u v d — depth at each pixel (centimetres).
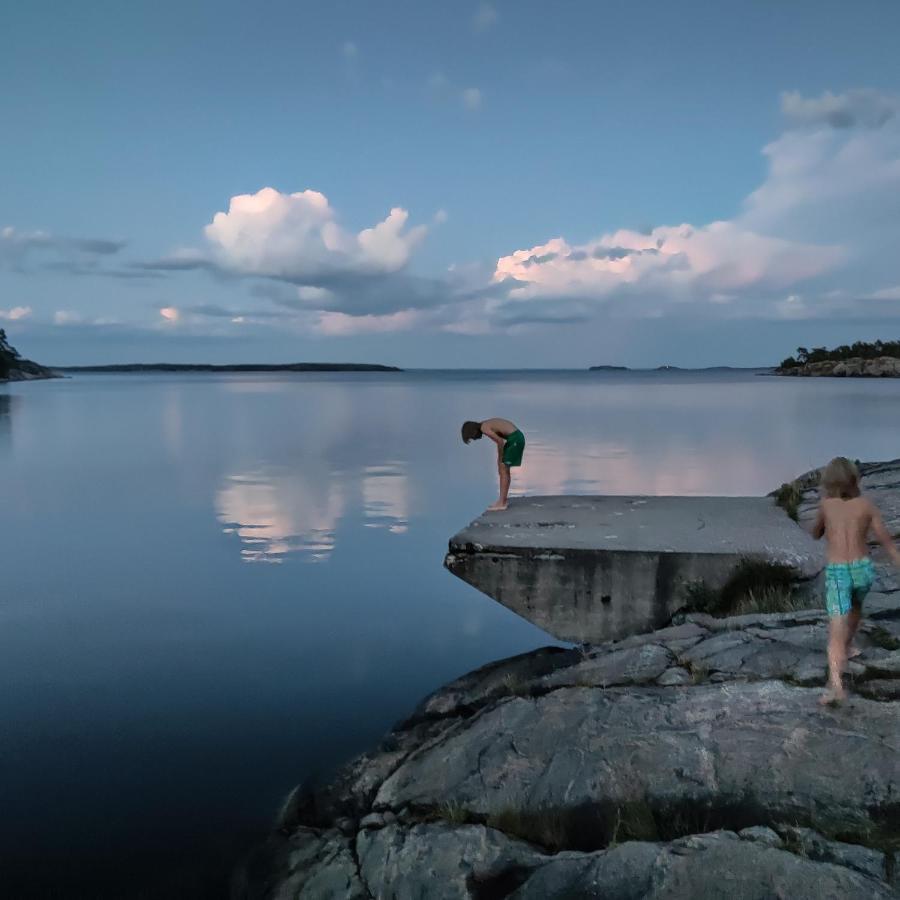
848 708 531
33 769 689
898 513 1029
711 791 488
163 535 1695
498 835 499
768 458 2908
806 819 446
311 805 614
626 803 494
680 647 697
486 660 959
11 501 2127
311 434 4228
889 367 19350
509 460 1033
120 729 767
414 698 843
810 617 700
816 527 574
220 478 2545
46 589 1277
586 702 614
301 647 1007
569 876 439
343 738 744
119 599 1219
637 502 1085
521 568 834
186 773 679
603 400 7712
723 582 798
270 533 1717
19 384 16312
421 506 2042
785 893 388
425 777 595
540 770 551
